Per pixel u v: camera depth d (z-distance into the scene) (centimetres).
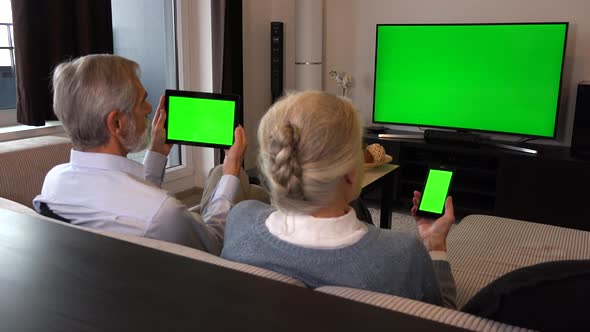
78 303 58
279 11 453
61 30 281
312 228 93
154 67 400
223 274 67
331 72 424
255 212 105
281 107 93
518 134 365
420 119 396
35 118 276
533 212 344
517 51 354
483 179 387
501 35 356
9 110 296
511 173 347
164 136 166
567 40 352
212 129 162
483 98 371
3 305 58
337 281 92
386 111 406
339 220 94
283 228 96
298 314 56
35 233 82
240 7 402
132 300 59
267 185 95
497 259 179
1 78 292
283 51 446
